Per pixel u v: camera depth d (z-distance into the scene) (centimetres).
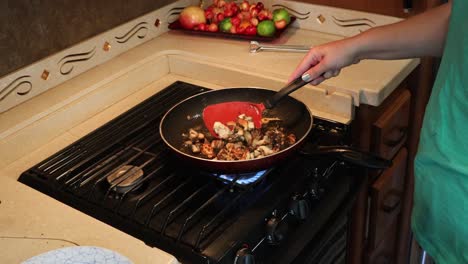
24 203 113
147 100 157
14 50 145
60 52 154
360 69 157
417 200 121
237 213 115
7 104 144
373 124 155
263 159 121
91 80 158
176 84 167
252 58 167
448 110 108
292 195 124
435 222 117
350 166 143
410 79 174
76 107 150
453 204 111
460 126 106
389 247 196
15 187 119
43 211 111
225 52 172
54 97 150
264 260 119
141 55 172
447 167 109
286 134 140
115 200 120
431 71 177
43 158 138
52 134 146
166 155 133
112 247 101
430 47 126
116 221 115
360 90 146
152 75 171
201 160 121
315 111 152
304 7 184
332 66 132
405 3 165
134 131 142
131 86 165
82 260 93
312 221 132
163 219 114
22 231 106
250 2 194
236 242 107
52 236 104
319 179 132
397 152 177
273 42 177
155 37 184
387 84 149
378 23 174
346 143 144
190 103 148
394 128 167
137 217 115
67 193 122
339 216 139
